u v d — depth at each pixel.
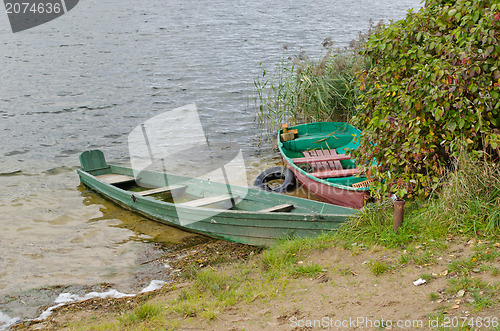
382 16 33.00
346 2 43.00
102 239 7.61
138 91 17.52
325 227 6.46
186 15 38.22
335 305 4.52
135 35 29.78
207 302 5.09
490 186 5.57
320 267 5.43
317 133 10.73
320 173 8.42
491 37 5.45
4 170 10.91
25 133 13.59
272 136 12.50
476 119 5.76
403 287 4.60
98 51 25.30
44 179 10.40
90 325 5.04
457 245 5.18
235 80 18.22
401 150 6.27
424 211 5.94
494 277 4.38
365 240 5.87
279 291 5.07
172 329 4.51
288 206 7.49
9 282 6.34
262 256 6.26
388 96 6.65
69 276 6.46
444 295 4.29
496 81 5.78
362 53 7.11
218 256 6.84
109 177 10.09
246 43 25.38
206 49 24.39
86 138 13.15
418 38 6.27
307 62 12.29
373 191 6.74
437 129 6.23
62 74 20.59
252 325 4.39
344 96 11.52
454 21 6.25
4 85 18.98
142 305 5.43
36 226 8.11
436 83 5.82
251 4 44.00
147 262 6.82
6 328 5.22
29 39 29.91
